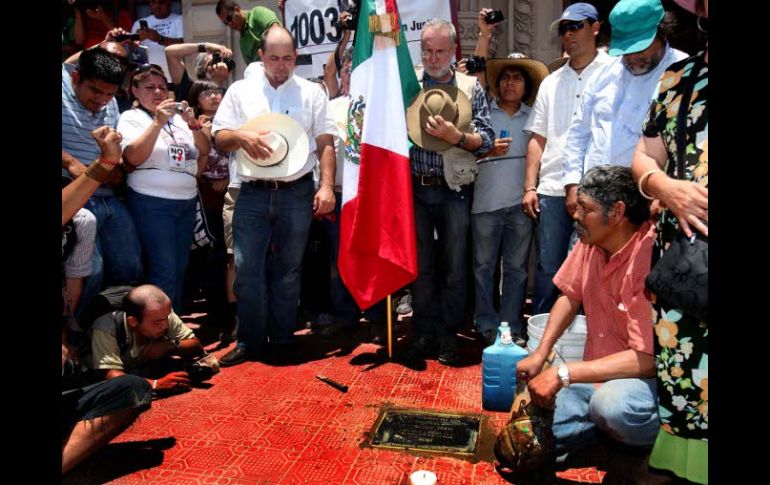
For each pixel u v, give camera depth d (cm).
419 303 375
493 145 355
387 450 252
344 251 360
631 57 289
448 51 344
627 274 207
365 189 347
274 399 307
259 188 365
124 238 356
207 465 241
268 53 354
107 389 227
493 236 384
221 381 334
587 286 234
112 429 229
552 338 240
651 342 198
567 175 327
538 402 211
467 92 354
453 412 288
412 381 330
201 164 402
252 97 365
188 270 454
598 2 543
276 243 378
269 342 396
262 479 230
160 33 590
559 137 353
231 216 417
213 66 477
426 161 356
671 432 174
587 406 223
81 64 322
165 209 368
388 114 343
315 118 375
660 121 182
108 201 350
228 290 437
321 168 377
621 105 295
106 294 316
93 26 541
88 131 339
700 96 168
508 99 387
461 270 369
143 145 340
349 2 452
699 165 165
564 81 354
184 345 329
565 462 229
